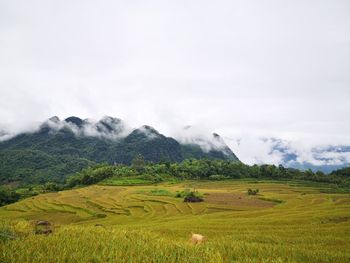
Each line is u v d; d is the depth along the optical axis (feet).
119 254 57.06
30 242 60.23
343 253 94.58
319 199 401.70
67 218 334.85
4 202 548.31
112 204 415.03
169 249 67.67
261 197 437.99
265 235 138.10
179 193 477.77
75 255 53.36
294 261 74.38
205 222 214.28
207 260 61.72
